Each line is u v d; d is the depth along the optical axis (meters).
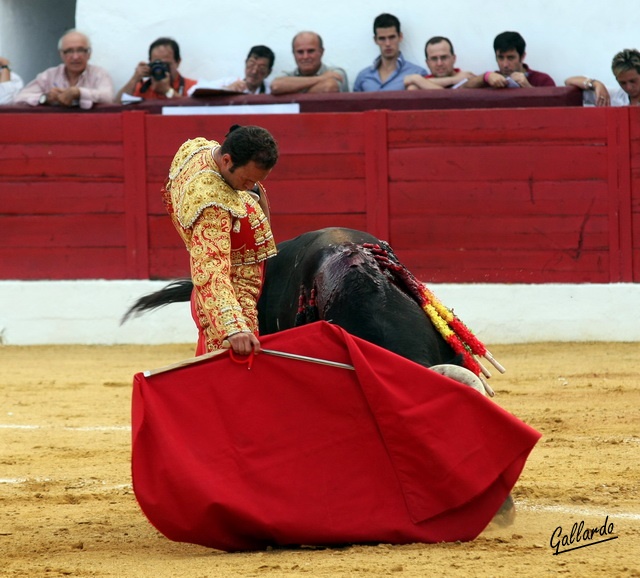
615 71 21.52
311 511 7.56
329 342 7.82
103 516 9.17
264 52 22.41
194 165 8.12
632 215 20.86
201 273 7.89
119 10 23.70
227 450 7.59
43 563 7.52
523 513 8.81
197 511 7.39
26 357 20.41
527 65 22.34
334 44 23.14
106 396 16.14
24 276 22.22
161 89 22.64
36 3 26.75
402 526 7.62
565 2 22.33
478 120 21.05
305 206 21.47
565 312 20.95
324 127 21.38
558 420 13.30
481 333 21.11
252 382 7.74
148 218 21.94
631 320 20.81
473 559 7.12
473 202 21.16
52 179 22.02
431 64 22.25
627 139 20.77
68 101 22.20
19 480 10.77
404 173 21.27
